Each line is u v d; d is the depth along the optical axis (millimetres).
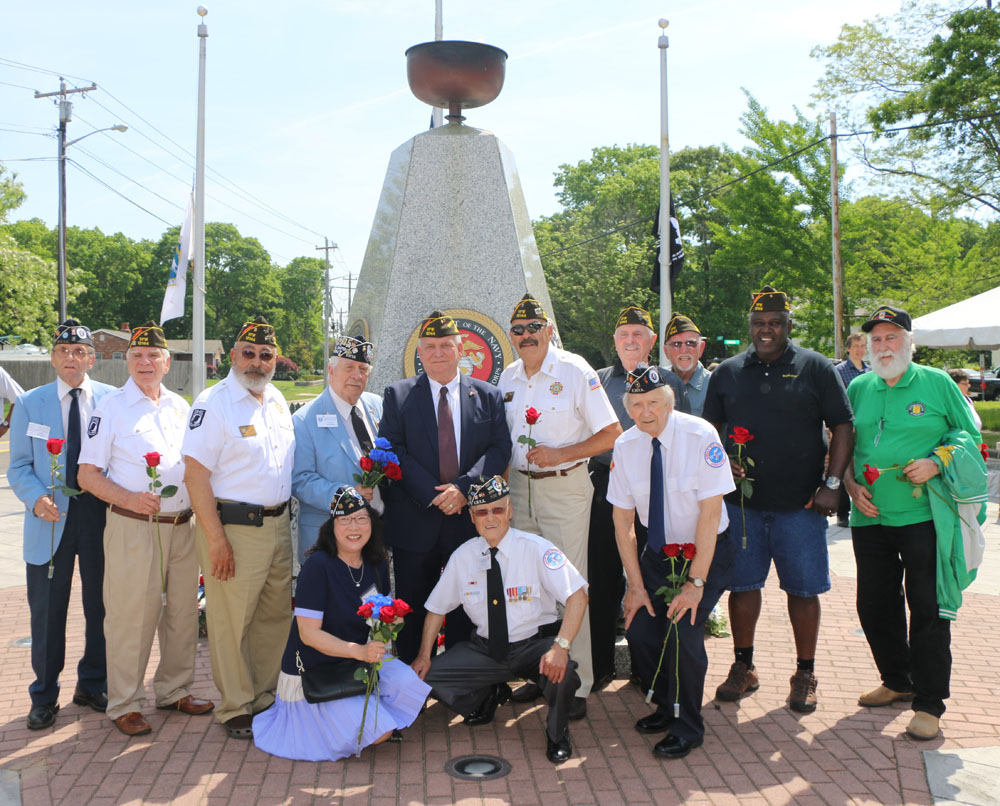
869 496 4051
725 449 4305
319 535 3846
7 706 4281
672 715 3951
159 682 4211
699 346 5344
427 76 5406
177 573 4137
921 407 3988
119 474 3990
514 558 3906
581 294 35438
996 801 3232
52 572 3984
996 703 4227
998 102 17500
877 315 4078
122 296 66562
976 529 3816
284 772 3516
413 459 4102
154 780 3432
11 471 4113
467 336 5340
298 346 77125
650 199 37250
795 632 4262
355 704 3678
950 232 20703
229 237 71000
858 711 4176
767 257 21312
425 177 5434
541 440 4266
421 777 3479
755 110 21109
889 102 18234
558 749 3639
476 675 3924
